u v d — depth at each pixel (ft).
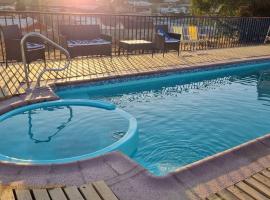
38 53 21.40
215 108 19.03
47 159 11.69
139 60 27.02
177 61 27.32
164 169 12.09
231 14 67.26
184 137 14.89
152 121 16.67
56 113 16.10
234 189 8.59
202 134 15.30
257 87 24.23
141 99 20.56
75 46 22.97
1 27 21.48
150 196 8.13
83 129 14.28
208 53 32.50
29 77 20.42
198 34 39.24
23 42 17.06
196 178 9.02
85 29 25.72
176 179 8.91
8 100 16.38
